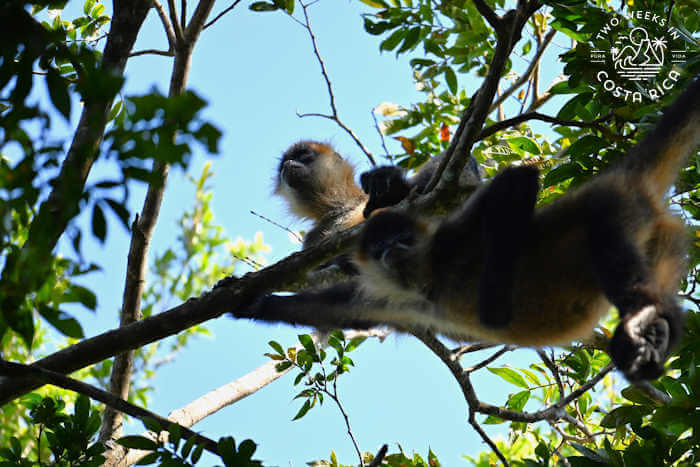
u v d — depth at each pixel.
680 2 6.29
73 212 3.06
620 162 5.82
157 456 4.77
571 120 6.79
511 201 5.36
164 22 7.59
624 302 4.61
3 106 4.32
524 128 8.98
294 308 7.19
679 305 5.13
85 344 5.62
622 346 4.28
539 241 5.36
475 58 9.88
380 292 6.69
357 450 6.50
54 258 3.34
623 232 5.04
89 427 5.60
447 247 6.10
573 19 6.60
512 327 5.56
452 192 6.21
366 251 6.53
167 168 7.05
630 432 6.85
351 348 7.72
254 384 7.91
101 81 2.77
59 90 3.31
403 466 6.51
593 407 7.81
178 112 2.73
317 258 6.08
